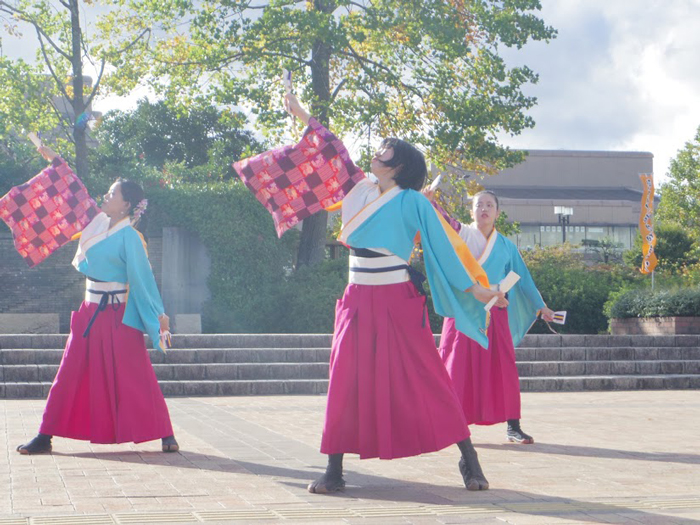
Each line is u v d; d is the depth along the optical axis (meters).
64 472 4.87
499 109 19.98
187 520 3.51
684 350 14.38
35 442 5.67
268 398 10.79
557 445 6.36
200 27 20.45
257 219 19.36
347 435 4.33
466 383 6.55
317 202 4.62
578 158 61.31
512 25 19.62
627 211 55.16
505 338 6.61
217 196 19.22
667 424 7.84
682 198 31.59
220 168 26.09
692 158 31.55
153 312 5.73
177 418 8.23
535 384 12.35
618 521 3.54
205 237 18.98
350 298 4.45
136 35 22.12
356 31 20.06
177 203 19.16
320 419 8.18
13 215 5.99
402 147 4.48
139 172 21.61
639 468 5.18
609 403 10.12
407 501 4.03
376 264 4.42
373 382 4.34
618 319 17.70
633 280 22.88
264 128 20.83
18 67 21.97
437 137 20.12
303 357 12.71
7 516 3.57
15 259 19.78
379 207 4.42
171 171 25.33
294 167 4.61
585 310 19.45
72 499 4.00
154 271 19.45
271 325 18.80
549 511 3.76
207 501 3.97
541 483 4.61
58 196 5.96
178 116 22.25
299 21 19.02
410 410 4.33
